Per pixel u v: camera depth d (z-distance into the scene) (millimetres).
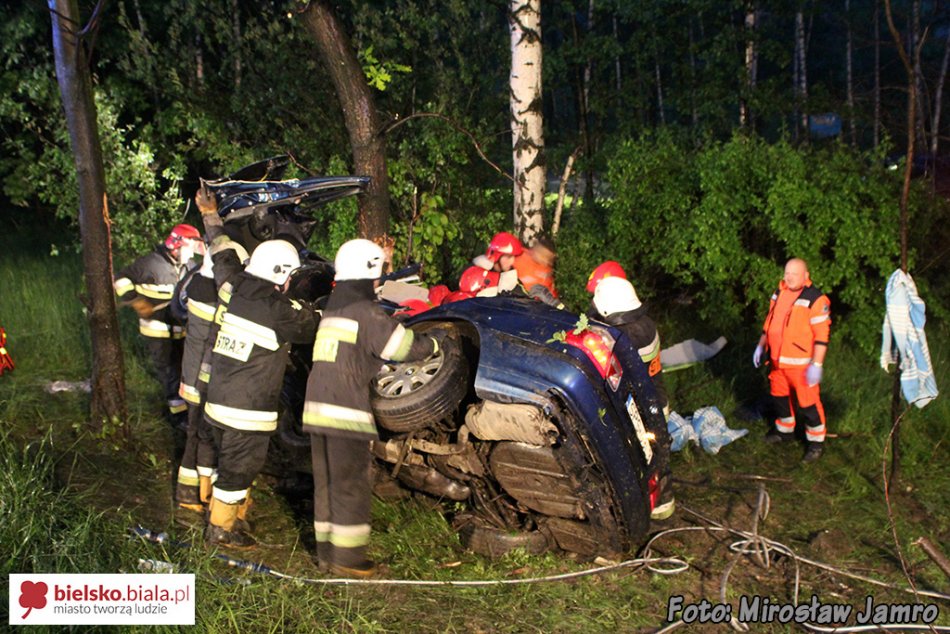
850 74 15641
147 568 4352
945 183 9422
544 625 4352
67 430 6285
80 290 9336
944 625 4527
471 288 6273
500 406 4527
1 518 4520
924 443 6648
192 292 5344
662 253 8367
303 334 4766
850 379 7543
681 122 13523
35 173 10531
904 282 5930
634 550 5141
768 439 6797
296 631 4082
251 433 4719
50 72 11062
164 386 6539
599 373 4539
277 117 9812
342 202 8227
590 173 11516
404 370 4770
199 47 11375
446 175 8898
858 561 5199
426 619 4332
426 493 5316
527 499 4742
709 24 12516
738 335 8242
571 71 12336
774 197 7680
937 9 10477
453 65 10383
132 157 9727
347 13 10391
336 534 4590
